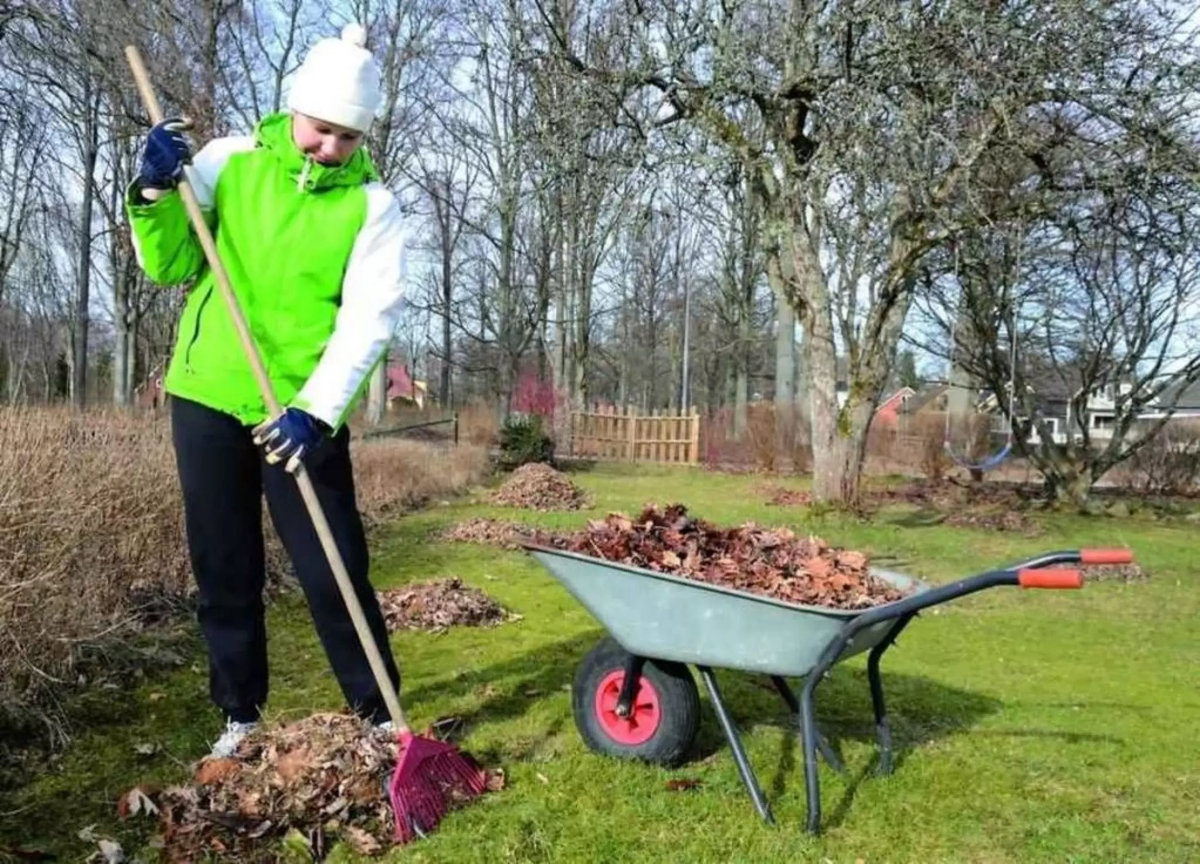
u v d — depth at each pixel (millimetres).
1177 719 4156
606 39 10555
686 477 17125
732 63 9125
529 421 17328
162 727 3455
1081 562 2678
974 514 11492
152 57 13289
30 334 22734
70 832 2635
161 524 5156
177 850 2527
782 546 3461
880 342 10578
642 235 10008
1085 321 12945
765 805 2924
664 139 9555
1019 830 2996
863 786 3258
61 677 3725
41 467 4121
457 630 5117
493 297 27422
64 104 12977
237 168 2891
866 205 9031
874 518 10820
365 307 2861
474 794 2979
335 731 2924
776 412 19125
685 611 2971
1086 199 10172
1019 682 4672
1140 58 8672
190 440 2895
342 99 2729
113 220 18766
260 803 2682
